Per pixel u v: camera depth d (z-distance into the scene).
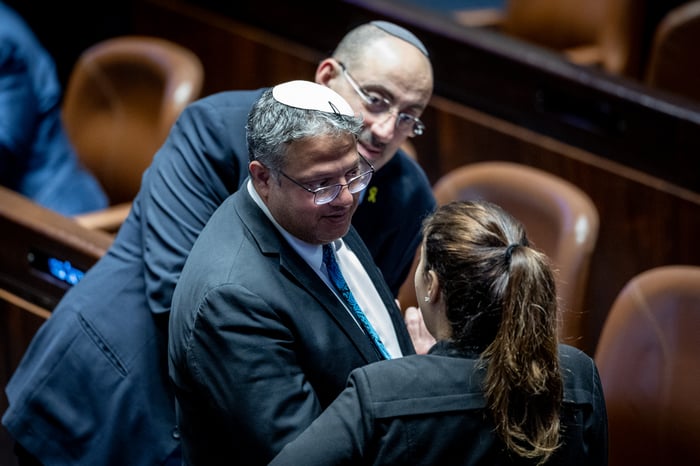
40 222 9.34
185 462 6.64
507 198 10.23
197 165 7.38
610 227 12.43
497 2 19.86
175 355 6.32
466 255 5.75
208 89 15.41
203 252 6.35
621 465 8.50
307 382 6.24
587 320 9.77
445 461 5.75
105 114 12.43
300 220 6.15
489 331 5.81
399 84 7.17
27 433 7.92
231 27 14.88
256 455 6.06
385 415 5.68
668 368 8.28
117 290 7.77
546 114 12.59
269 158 6.03
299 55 14.38
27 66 11.97
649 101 11.77
